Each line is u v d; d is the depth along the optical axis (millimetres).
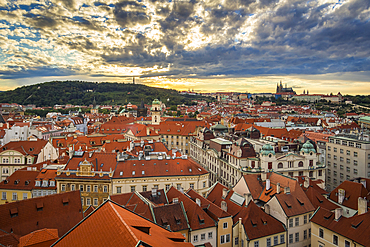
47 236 43469
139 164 91375
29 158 118500
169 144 189375
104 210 33938
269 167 95625
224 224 61938
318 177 102688
